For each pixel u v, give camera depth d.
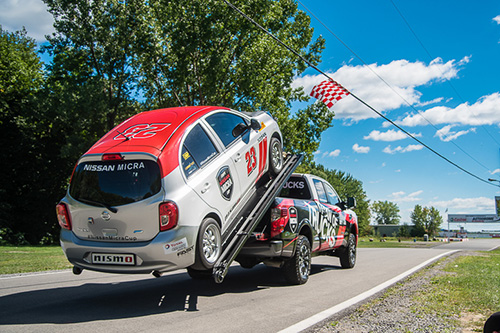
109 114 31.41
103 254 4.98
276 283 7.44
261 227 6.90
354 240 10.48
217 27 26.91
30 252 14.75
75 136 29.19
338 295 6.27
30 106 31.36
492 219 131.12
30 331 4.03
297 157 8.66
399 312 5.19
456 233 113.69
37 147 33.50
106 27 30.05
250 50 29.34
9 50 35.28
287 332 4.20
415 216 115.69
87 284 6.87
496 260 13.33
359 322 4.68
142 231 4.86
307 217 7.66
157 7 28.95
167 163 5.00
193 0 26.42
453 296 6.27
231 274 8.66
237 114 6.98
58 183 35.44
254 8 27.20
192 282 7.34
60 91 30.42
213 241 5.53
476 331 4.37
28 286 6.54
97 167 5.18
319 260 12.52
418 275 8.78
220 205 5.73
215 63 26.45
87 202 5.08
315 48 33.47
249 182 6.73
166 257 4.80
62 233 5.28
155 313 4.94
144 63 28.88
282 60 32.09
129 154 5.03
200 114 6.02
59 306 5.18
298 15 33.03
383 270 9.77
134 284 7.00
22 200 33.22
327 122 33.66
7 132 32.78
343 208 9.92
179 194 4.97
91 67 32.22
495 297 6.05
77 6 29.72
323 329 4.38
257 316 4.88
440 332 4.32
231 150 6.32
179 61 26.77
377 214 172.75
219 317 4.80
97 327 4.24
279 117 31.30
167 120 5.77
